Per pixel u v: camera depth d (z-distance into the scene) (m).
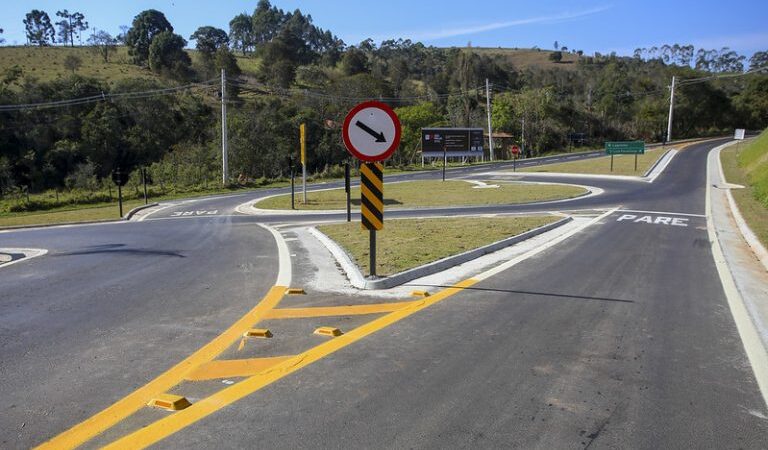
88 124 60.69
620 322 6.78
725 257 11.76
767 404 4.54
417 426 4.08
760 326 6.70
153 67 94.81
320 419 4.17
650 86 99.31
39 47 110.94
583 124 88.06
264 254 12.18
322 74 102.19
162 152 65.75
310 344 5.86
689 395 4.69
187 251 13.11
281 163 57.38
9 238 17.75
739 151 52.34
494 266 10.23
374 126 8.26
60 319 7.00
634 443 3.88
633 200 25.95
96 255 12.66
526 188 33.81
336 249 11.76
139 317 7.04
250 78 101.12
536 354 5.61
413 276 9.15
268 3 143.25
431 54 146.12
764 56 134.00
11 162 55.97
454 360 5.41
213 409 4.34
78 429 4.03
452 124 78.88
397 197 30.86
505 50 173.75
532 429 4.06
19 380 4.96
